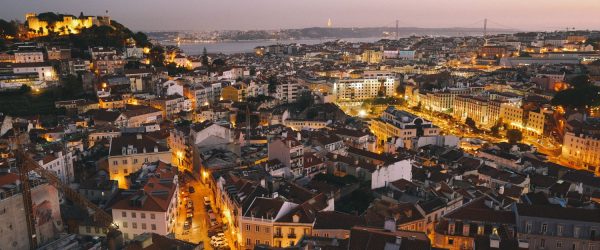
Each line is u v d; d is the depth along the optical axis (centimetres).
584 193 19088
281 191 15862
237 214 14512
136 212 14538
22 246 13538
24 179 13425
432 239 14025
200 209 18112
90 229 14938
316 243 11156
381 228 11962
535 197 15250
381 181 18888
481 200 15438
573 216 12531
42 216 14212
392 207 14888
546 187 19538
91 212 15388
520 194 17775
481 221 13062
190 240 15400
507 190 18275
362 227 11606
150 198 14862
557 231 12500
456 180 19050
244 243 14238
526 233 12619
